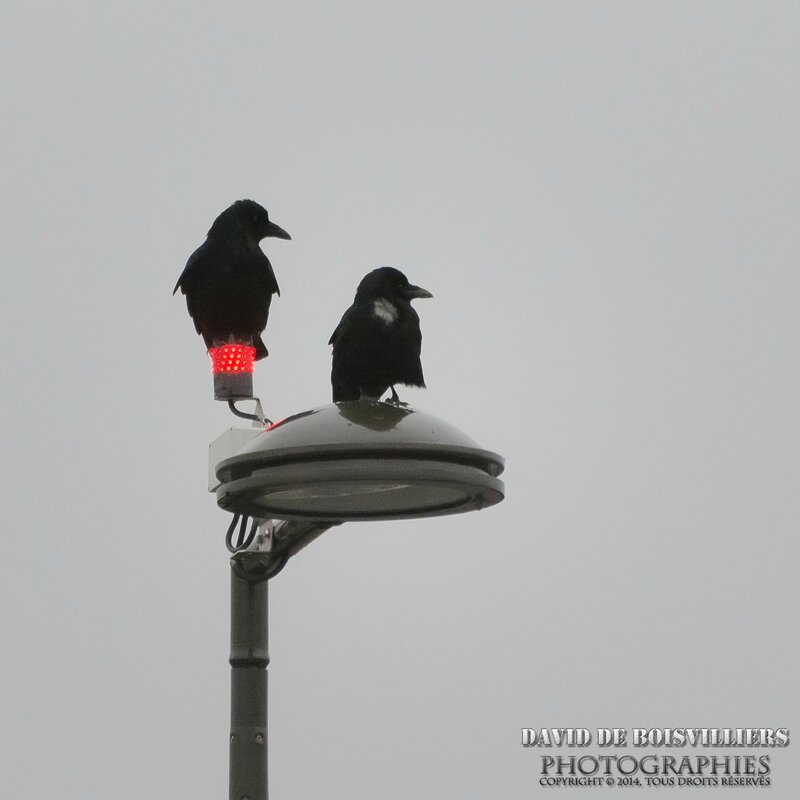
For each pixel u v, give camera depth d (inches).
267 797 409.7
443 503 365.7
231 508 354.0
